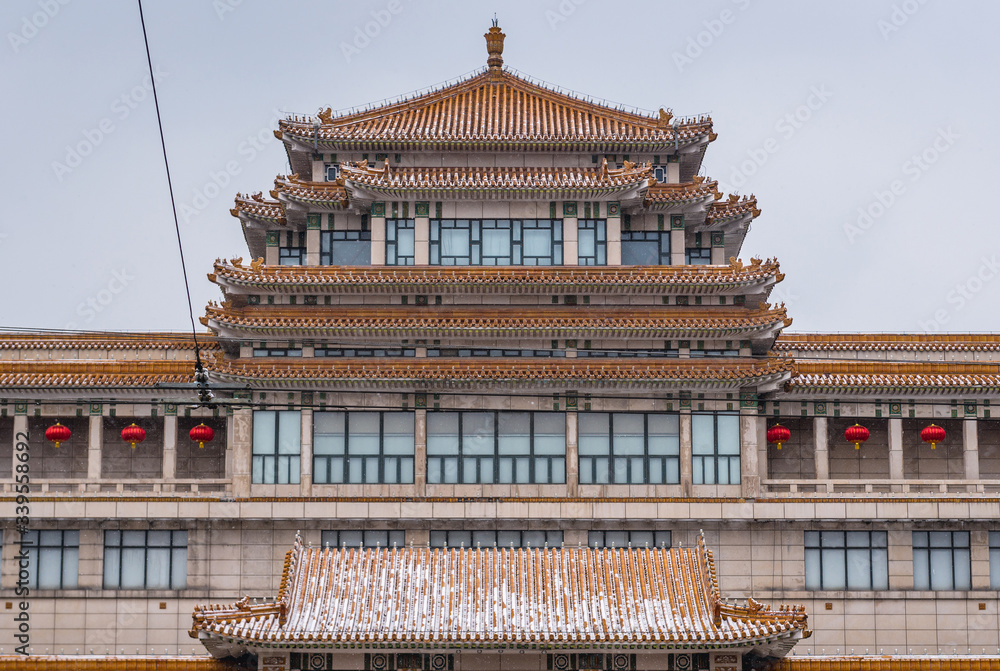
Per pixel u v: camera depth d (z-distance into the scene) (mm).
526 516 63344
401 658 50344
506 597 51188
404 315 66250
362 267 67188
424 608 50688
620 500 63562
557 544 63688
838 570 64250
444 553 53219
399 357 65938
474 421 65125
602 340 66250
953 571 64625
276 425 64875
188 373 66062
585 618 50188
